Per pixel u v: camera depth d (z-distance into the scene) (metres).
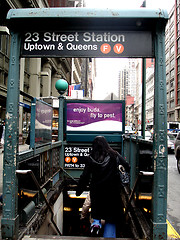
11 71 2.63
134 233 3.18
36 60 19.38
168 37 65.31
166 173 2.54
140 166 3.49
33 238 2.68
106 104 6.25
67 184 6.20
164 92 2.57
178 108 55.22
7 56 14.26
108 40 2.69
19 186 2.81
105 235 2.86
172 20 61.47
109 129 6.23
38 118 3.58
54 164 5.12
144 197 3.16
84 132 6.24
